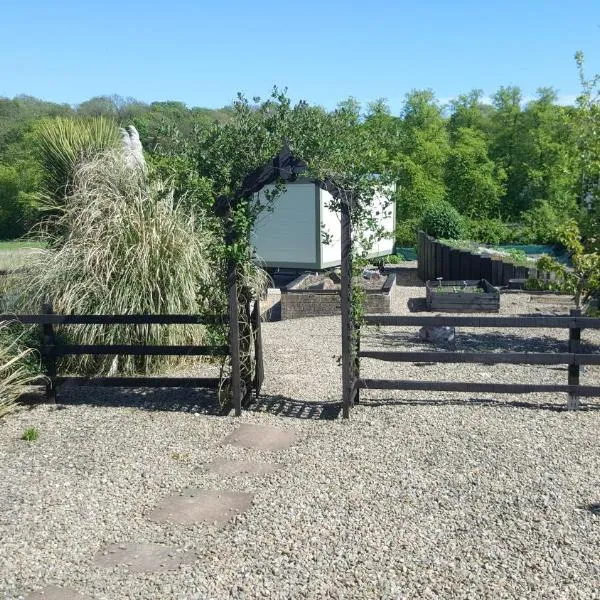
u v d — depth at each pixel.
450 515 3.99
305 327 10.32
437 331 8.93
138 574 3.45
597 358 5.85
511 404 6.10
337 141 6.89
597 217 8.15
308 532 3.83
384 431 5.45
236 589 3.28
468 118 37.06
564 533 3.74
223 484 4.57
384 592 3.21
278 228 15.63
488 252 16.73
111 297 7.17
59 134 9.38
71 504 4.29
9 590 3.32
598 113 7.94
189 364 7.62
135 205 7.70
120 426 5.80
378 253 18.34
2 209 36.31
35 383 6.88
